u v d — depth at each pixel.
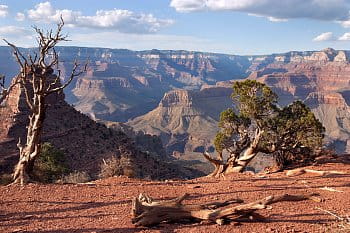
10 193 14.82
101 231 9.72
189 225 10.12
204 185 16.84
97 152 62.16
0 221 10.99
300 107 24.20
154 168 64.94
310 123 22.89
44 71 18.19
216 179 19.45
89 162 58.59
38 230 9.98
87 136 65.94
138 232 9.63
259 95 24.36
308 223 10.18
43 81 18.08
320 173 19.09
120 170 23.92
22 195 14.45
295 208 11.94
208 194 14.55
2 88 18.33
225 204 11.04
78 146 62.09
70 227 10.21
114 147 65.94
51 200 13.62
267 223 10.23
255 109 23.67
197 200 13.48
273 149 23.78
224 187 16.00
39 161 31.34
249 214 10.43
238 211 10.10
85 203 13.14
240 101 24.28
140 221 10.08
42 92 17.97
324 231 9.27
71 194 14.68
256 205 10.05
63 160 35.06
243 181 17.97
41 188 15.77
